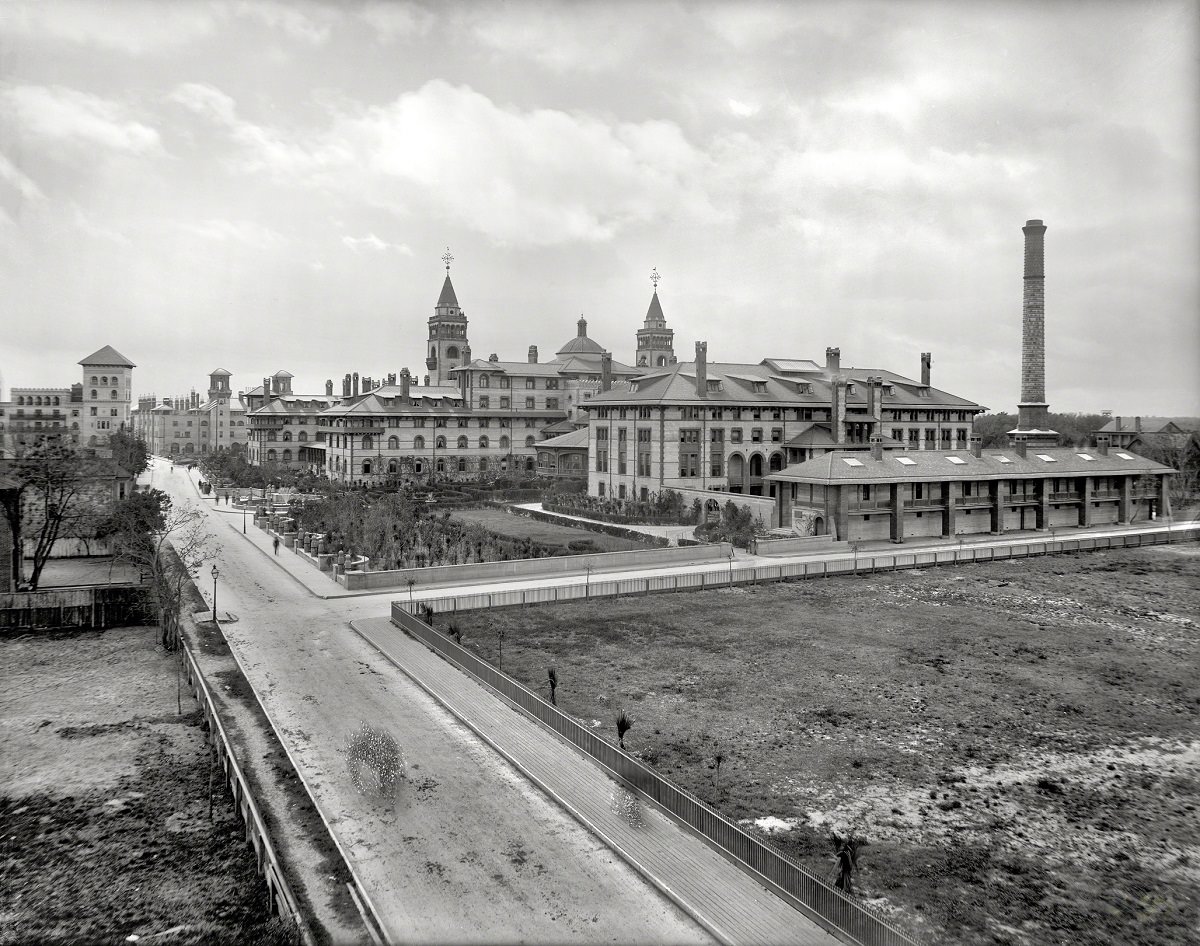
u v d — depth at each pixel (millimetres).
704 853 23594
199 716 34906
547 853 23609
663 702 35500
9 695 37531
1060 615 51438
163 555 68375
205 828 25812
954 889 22109
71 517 64438
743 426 99000
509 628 47375
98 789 28328
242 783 25906
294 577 61875
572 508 95750
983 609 52906
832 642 44875
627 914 20859
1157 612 52344
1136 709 35344
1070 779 28703
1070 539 79562
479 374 147625
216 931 20906
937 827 25344
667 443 94812
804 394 104500
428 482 120250
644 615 50719
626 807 25625
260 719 33375
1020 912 21172
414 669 39156
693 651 43031
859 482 75625
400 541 68562
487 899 21328
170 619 45406
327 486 112750
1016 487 87812
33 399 58031
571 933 20016
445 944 19484
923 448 118000
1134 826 25578
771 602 54625
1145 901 21734
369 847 23734
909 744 31453
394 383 160875
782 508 82500
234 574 63250
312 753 29953
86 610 49375
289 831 24734
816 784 28031
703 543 71938
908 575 64250
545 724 32281
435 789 27328
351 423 130000
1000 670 40312
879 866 23094
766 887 21875
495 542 69750
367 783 27047
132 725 33969
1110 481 94438
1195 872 23094
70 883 22906
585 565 64688
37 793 28031
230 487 127125
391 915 20562
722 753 30328
